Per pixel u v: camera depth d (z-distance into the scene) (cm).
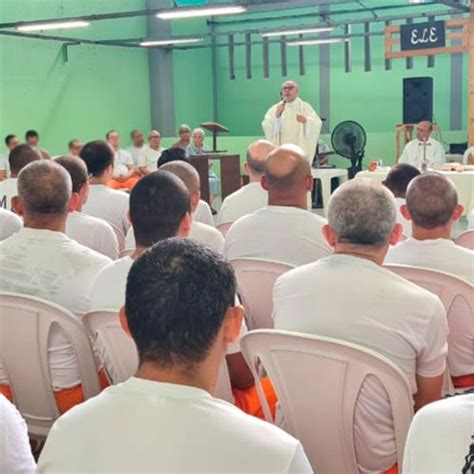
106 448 93
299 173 286
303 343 169
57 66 1235
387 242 187
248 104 1541
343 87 1454
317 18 1430
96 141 412
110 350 210
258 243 284
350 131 1084
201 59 1527
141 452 92
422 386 185
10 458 117
